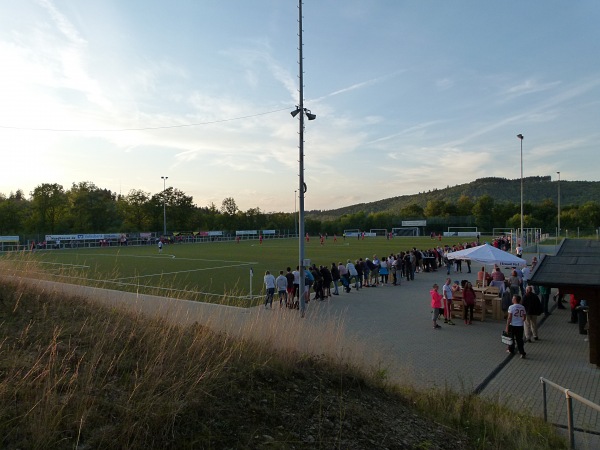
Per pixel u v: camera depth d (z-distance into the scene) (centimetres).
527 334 1431
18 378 457
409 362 1159
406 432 561
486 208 12531
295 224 11544
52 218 7744
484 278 2208
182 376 510
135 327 682
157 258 4253
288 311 946
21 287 828
